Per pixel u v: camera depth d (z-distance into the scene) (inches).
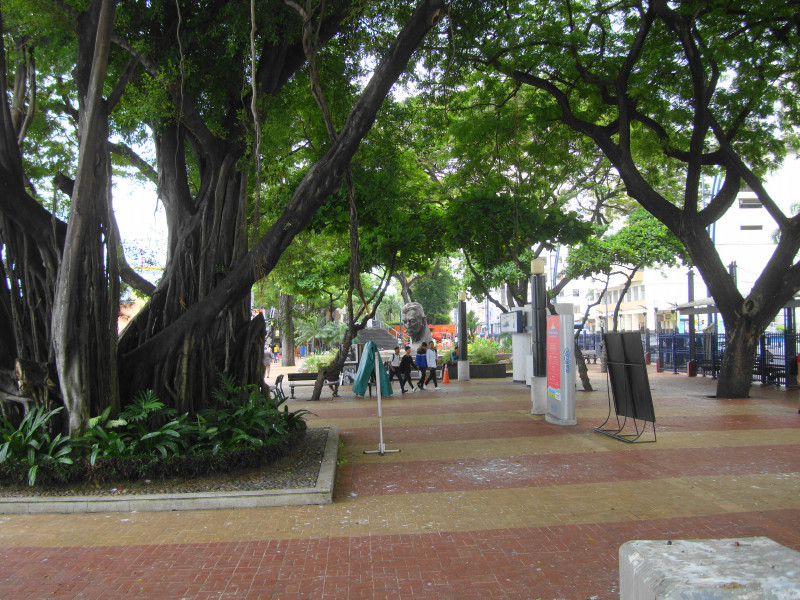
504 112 652.7
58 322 300.5
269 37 360.8
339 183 321.7
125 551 206.7
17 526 235.3
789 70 617.3
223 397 350.9
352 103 462.0
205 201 371.9
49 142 505.4
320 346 1808.6
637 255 874.8
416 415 537.3
